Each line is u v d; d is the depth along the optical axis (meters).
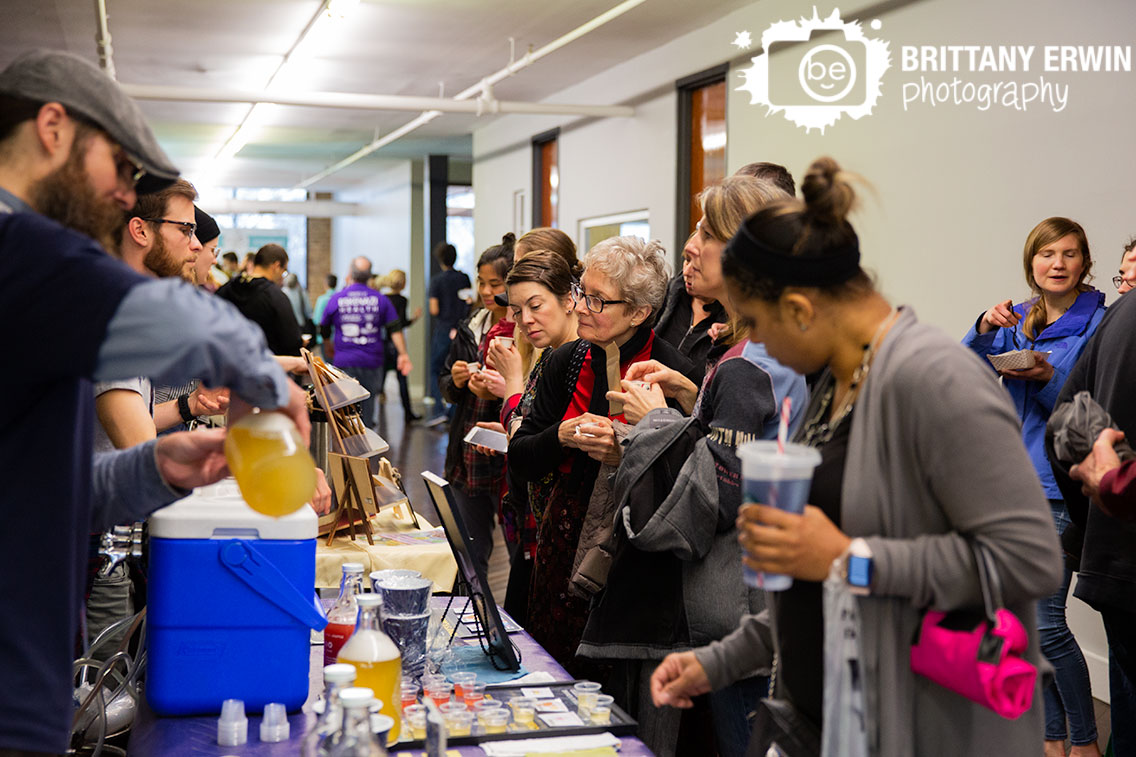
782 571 1.28
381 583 1.98
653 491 2.11
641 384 2.34
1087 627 4.28
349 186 21.48
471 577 2.13
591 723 1.78
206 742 1.70
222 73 9.84
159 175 1.42
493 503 4.41
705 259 2.10
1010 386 3.76
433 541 2.96
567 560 2.57
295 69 9.63
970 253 5.09
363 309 11.27
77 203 1.36
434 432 11.78
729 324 2.22
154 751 1.66
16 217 1.25
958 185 5.15
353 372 11.36
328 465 2.98
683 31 7.76
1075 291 3.81
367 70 9.66
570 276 2.93
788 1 6.55
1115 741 2.74
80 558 1.48
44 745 1.35
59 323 1.22
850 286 1.37
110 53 8.07
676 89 8.03
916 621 1.34
